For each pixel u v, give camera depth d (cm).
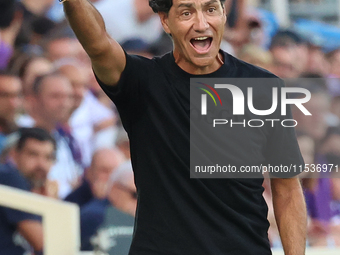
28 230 1255
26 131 1459
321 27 1980
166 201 658
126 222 1364
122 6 1770
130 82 656
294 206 745
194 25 663
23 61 1588
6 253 1238
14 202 1027
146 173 671
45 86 1569
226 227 652
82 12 591
